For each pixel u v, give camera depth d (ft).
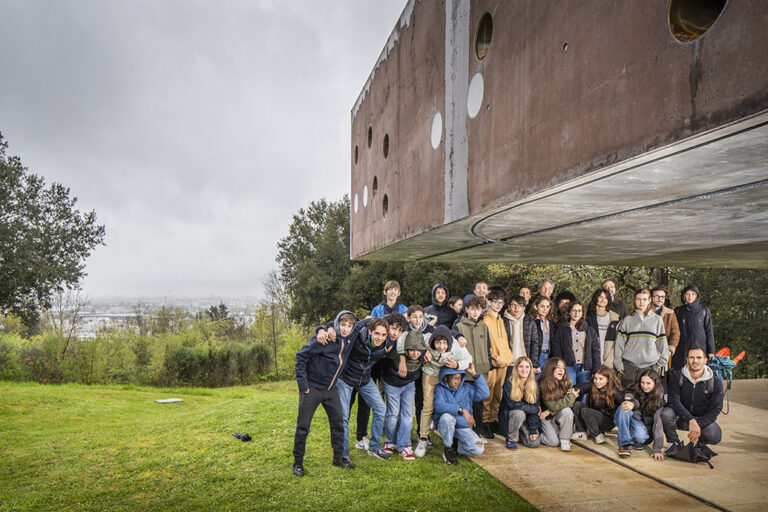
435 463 16.49
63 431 28.40
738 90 3.85
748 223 9.55
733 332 49.52
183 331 89.45
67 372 74.64
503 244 13.48
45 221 77.46
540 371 19.13
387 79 14.25
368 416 18.31
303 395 15.81
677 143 4.49
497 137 7.79
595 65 5.53
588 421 18.22
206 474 16.57
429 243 13.35
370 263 81.00
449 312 19.27
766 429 20.44
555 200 7.27
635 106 4.95
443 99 10.05
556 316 19.65
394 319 15.74
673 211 8.27
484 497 13.69
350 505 13.44
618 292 54.65
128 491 15.58
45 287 75.36
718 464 16.17
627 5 5.06
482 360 18.02
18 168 76.64
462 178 9.09
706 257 18.43
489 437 18.95
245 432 21.67
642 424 17.11
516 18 7.23
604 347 19.74
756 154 4.83
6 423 31.07
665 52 4.58
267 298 112.16
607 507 13.01
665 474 15.26
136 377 79.92
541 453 17.30
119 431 25.99
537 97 6.68
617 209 8.06
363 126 17.42
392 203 13.60
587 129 5.67
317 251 94.02
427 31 11.02
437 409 16.67
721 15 4.01
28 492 16.07
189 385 81.82
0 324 106.01
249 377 87.66
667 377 17.83
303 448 15.90
